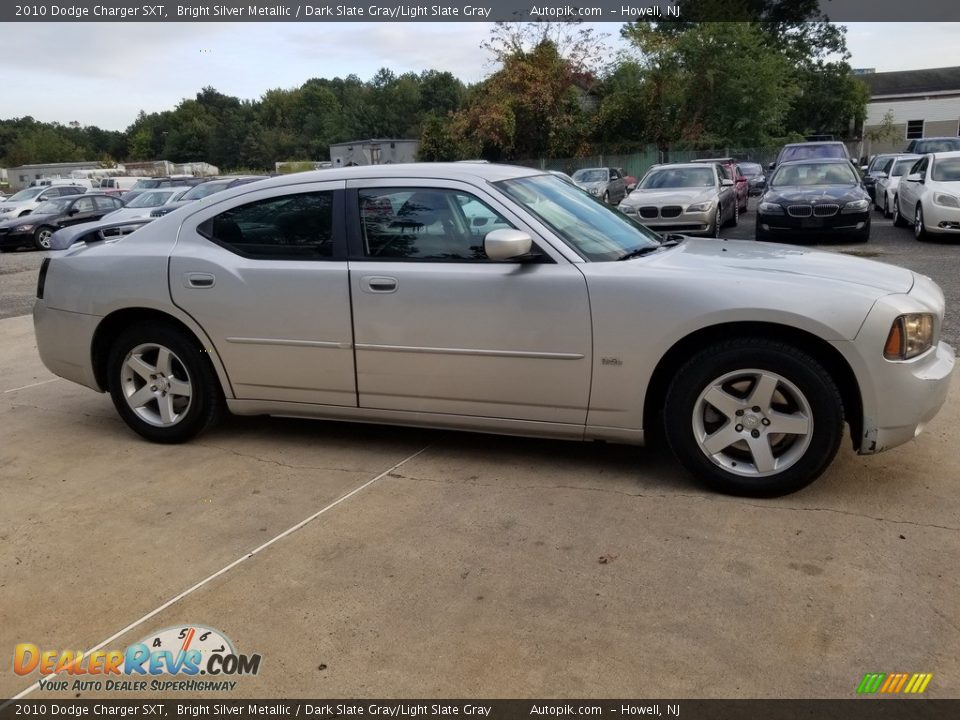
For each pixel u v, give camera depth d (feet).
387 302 12.96
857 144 156.66
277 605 9.50
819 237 45.96
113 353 15.20
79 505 12.57
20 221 65.16
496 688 7.91
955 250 38.29
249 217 14.15
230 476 13.55
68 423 16.85
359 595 9.64
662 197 45.96
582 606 9.21
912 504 11.46
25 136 333.83
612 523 11.23
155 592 9.91
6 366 22.26
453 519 11.55
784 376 11.30
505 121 111.45
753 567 9.91
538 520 11.42
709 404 11.88
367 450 14.48
